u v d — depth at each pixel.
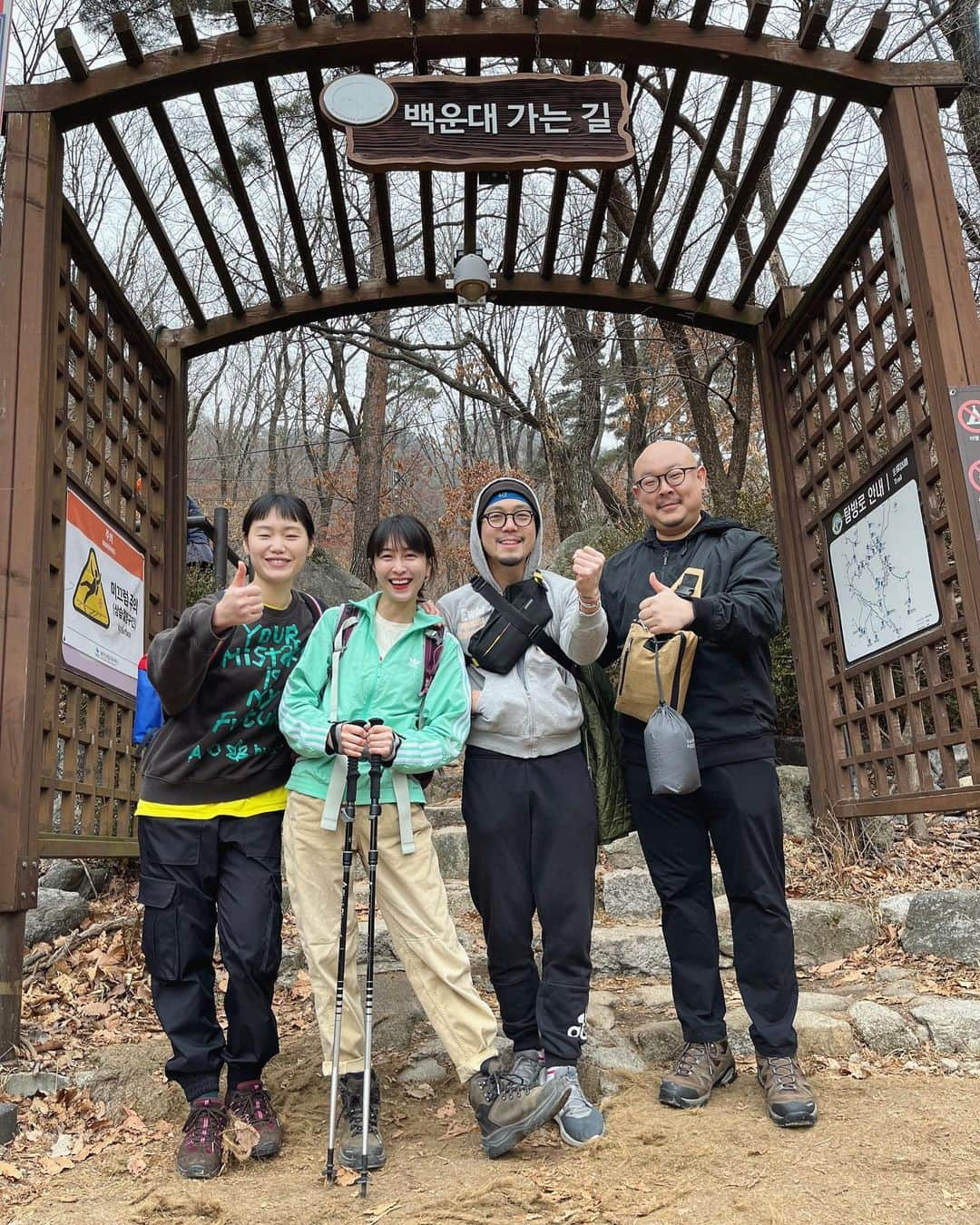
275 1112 2.70
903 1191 2.06
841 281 4.38
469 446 25.44
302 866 2.49
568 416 13.90
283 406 23.36
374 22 3.70
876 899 4.05
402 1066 2.99
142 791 2.56
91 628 3.74
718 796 2.66
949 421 3.37
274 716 2.59
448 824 5.14
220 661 2.52
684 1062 2.65
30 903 2.89
